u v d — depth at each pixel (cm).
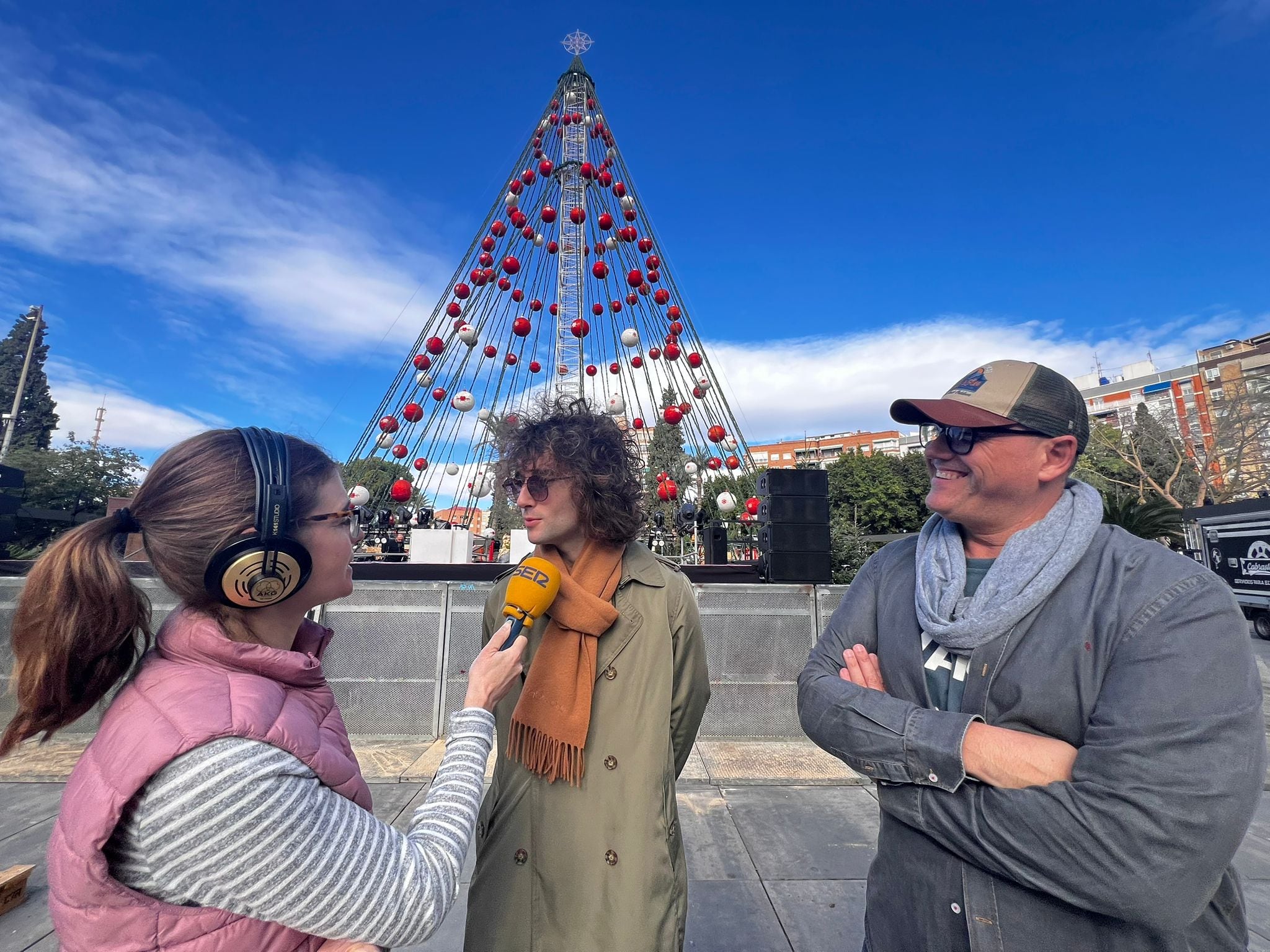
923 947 98
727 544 628
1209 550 1317
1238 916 88
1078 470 2500
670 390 772
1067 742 89
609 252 810
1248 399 2291
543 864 119
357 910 69
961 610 102
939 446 109
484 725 100
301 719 77
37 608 71
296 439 92
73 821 66
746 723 447
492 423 155
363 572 546
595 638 127
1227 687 78
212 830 64
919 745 94
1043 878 82
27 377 3550
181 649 77
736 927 225
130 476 2445
